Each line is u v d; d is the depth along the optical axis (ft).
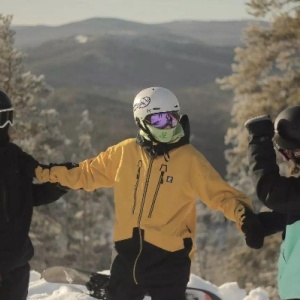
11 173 30.27
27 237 30.86
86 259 250.16
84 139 284.82
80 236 247.91
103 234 260.83
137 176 32.53
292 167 27.55
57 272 44.14
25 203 30.94
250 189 174.09
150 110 31.37
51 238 201.67
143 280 32.32
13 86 179.52
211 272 248.93
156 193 32.09
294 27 151.23
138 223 32.30
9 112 30.63
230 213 31.27
